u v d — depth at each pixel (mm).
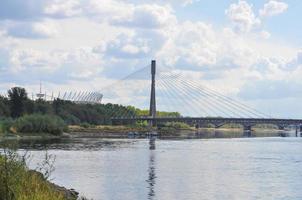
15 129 172250
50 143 138500
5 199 20828
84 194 47250
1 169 21703
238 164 83625
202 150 120312
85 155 95812
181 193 49906
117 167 74250
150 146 133250
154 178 61469
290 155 106875
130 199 45719
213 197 47969
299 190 53219
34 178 23828
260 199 47344
